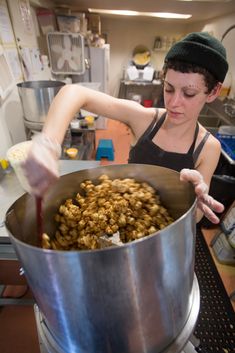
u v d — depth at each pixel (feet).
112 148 8.55
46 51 7.44
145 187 1.61
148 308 1.06
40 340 1.45
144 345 1.19
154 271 0.97
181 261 1.08
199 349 3.50
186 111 2.05
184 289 1.23
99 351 1.18
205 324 3.82
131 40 13.21
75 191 1.60
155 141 2.53
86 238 1.36
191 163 2.48
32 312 4.06
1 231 2.72
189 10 7.54
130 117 2.49
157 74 13.38
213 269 4.82
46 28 6.89
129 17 11.34
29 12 5.81
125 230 1.42
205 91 1.95
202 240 5.51
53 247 1.32
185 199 1.41
